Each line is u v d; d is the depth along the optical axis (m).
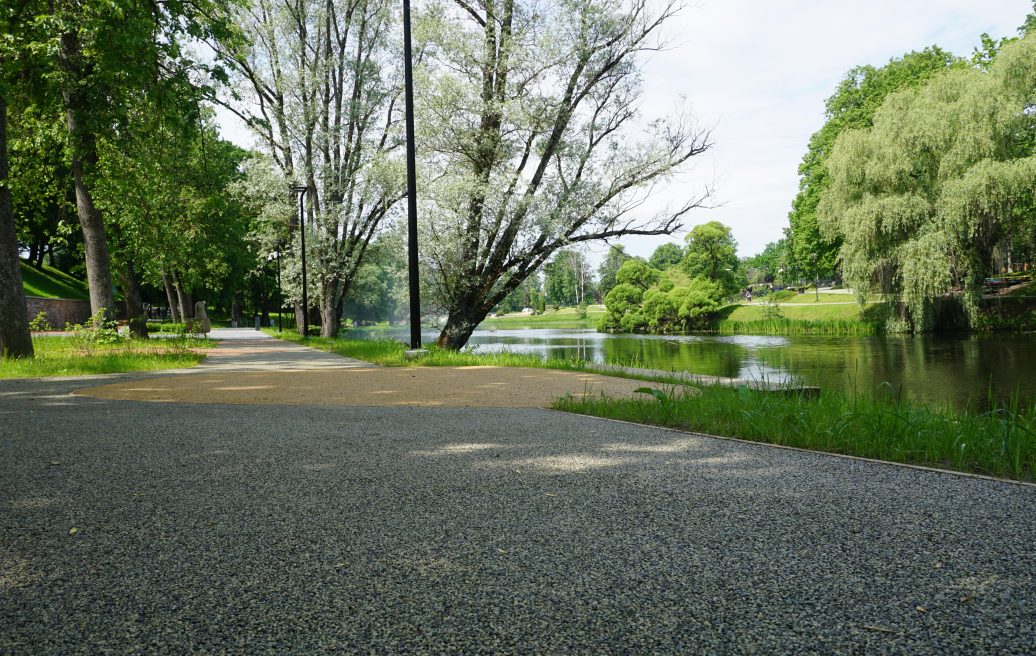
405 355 13.62
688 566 2.04
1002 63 30.83
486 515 2.62
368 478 3.28
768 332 45.16
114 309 17.47
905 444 3.99
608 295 65.12
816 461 3.72
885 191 32.19
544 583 1.92
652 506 2.74
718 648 1.52
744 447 4.19
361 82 26.42
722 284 68.62
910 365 19.11
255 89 26.05
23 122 16.06
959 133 30.11
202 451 3.98
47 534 2.38
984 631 1.60
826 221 34.69
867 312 39.03
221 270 40.06
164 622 1.67
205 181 26.12
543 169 18.38
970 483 3.16
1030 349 22.44
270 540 2.31
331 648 1.53
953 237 29.47
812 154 45.91
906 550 2.18
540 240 18.22
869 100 40.66
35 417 5.42
